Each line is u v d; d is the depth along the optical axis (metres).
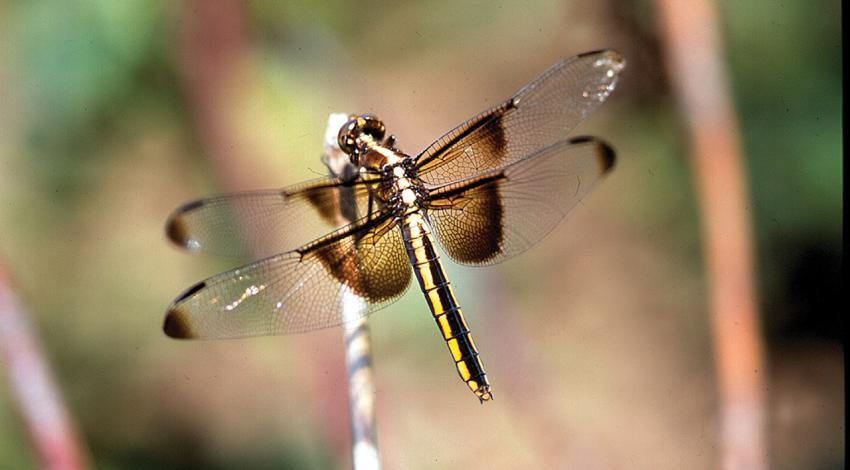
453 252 1.04
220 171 1.09
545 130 1.04
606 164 1.04
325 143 1.04
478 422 1.13
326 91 1.10
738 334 1.06
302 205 1.04
